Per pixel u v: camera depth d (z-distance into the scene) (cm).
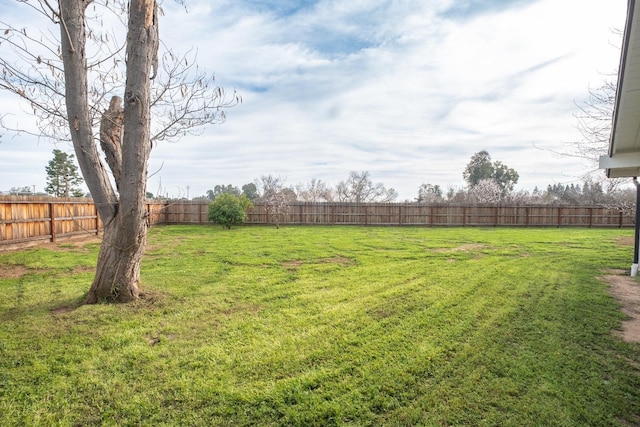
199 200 1794
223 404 202
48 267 595
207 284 490
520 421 189
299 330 320
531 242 1077
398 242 1055
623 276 584
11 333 298
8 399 203
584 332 323
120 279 394
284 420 187
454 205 1898
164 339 295
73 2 362
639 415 197
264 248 885
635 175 615
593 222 1831
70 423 183
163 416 190
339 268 624
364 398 209
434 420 189
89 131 379
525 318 361
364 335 309
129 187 382
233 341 293
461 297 437
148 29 377
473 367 251
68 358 255
